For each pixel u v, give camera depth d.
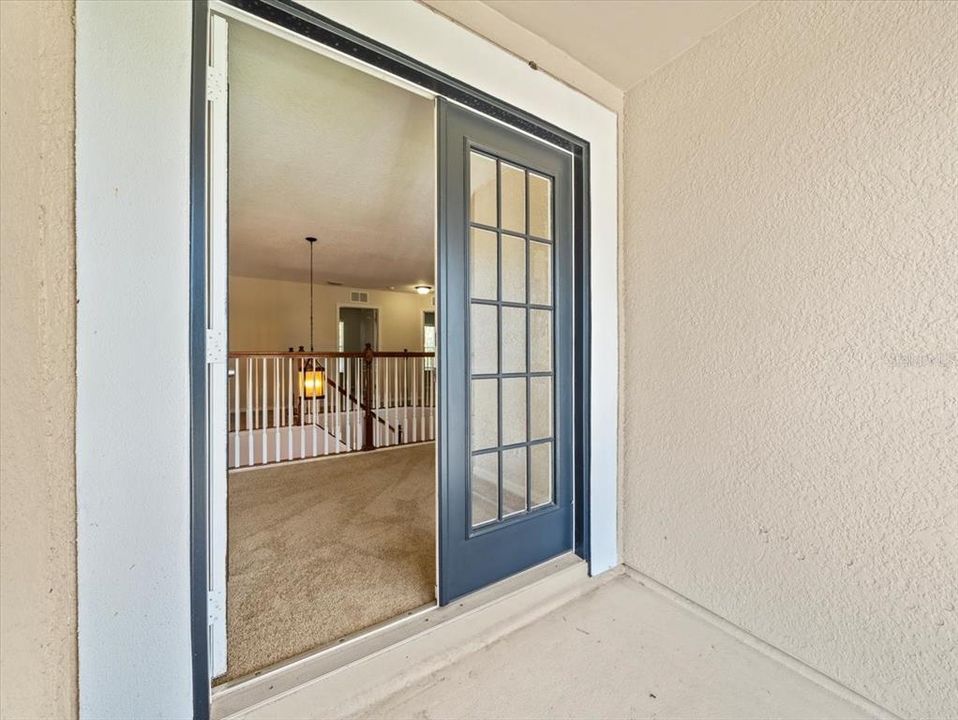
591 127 1.72
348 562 1.89
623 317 1.85
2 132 0.54
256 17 1.08
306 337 8.09
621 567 1.86
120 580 0.87
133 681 0.89
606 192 1.79
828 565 1.20
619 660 1.32
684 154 1.57
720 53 1.44
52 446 0.65
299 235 4.45
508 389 1.69
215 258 1.11
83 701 0.83
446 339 1.46
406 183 3.06
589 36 1.51
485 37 1.40
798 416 1.26
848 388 1.16
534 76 1.53
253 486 3.05
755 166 1.35
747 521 1.40
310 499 2.77
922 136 1.02
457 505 1.50
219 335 1.11
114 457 0.86
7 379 0.55
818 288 1.21
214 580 1.14
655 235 1.70
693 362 1.56
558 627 1.48
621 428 1.86
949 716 1.00
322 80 1.86
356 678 1.20
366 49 1.19
